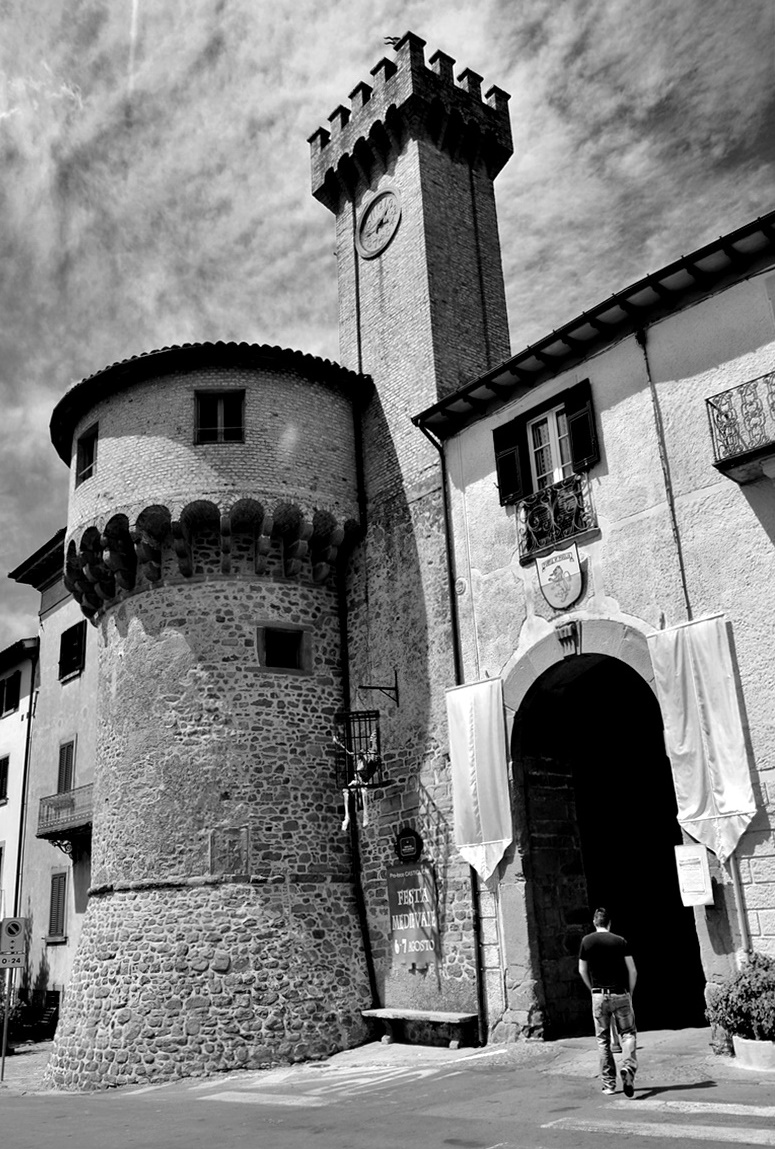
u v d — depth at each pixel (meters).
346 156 24.16
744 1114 8.73
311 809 18.81
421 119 23.00
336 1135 9.65
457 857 16.98
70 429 22.47
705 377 14.53
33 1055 24.11
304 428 20.52
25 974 29.69
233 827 17.97
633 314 15.59
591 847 16.97
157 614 19.55
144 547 19.41
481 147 24.19
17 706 34.41
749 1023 11.31
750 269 14.28
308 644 19.92
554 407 16.72
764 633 13.06
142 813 18.42
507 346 22.50
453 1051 15.57
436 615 18.42
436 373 20.48
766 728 12.77
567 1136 8.46
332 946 17.84
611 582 15.17
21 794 32.53
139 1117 12.19
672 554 14.38
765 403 13.49
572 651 15.55
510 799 16.11
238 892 17.52
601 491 15.62
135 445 20.00
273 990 16.78
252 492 19.33
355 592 20.64
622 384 15.70
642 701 18.70
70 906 27.95
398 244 22.55
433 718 18.02
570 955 15.91
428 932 17.17
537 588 16.41
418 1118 10.25
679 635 13.95
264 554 19.67
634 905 17.36
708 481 14.16
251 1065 16.17
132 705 19.30
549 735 16.92
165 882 17.80
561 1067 12.80
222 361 20.30
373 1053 16.42
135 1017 16.75
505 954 15.75
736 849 12.76
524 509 16.88
